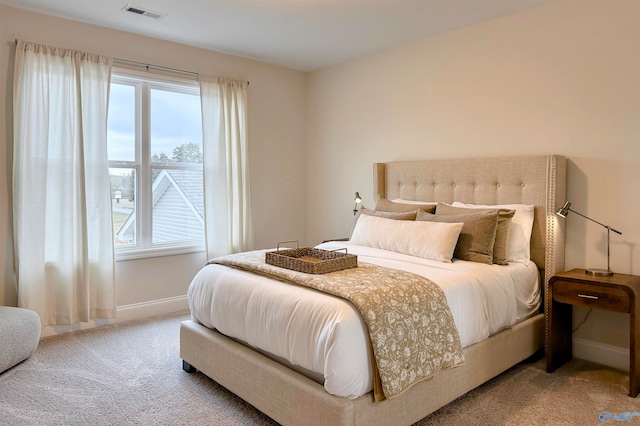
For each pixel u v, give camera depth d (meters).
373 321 1.84
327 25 3.53
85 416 2.19
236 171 4.36
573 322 3.04
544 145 3.12
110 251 3.54
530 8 3.15
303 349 1.92
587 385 2.57
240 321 2.31
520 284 2.79
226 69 4.35
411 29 3.61
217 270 2.66
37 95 3.20
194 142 4.29
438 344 2.04
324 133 4.88
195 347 2.61
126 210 3.87
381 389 1.82
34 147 3.19
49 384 2.54
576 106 2.96
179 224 4.20
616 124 2.79
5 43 3.14
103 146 3.50
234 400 2.38
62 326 3.41
